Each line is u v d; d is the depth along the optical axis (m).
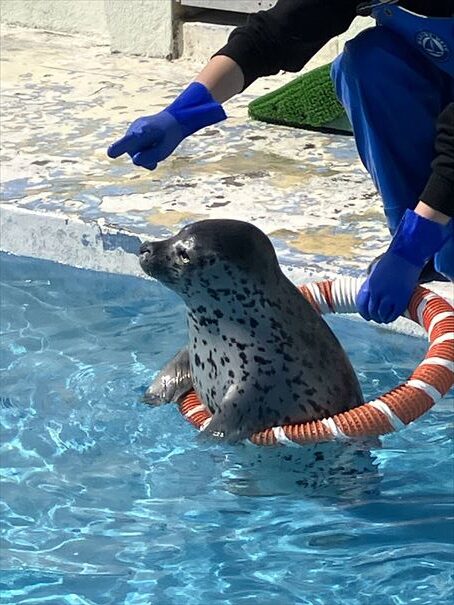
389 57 3.74
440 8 3.51
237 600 3.04
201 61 7.34
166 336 4.52
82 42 7.77
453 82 3.75
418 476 3.58
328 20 3.58
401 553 3.22
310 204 5.20
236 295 3.51
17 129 6.21
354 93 3.82
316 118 6.05
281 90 6.33
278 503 3.45
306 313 3.67
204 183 5.47
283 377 3.57
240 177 5.53
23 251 5.29
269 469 3.58
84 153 5.88
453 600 3.03
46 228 5.18
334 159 5.72
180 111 3.51
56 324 4.64
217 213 5.13
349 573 3.14
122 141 3.46
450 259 3.86
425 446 3.75
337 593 3.06
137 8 7.35
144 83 6.95
